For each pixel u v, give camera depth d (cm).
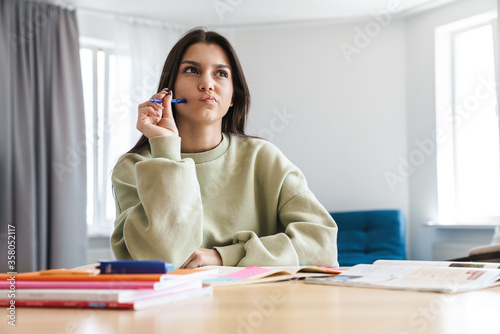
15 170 405
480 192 411
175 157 132
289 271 98
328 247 137
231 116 161
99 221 446
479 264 101
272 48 469
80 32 446
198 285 75
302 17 455
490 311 61
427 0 421
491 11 393
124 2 430
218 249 128
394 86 447
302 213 145
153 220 118
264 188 152
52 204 414
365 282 86
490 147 405
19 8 416
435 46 427
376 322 54
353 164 452
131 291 65
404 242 393
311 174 457
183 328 52
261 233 152
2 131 402
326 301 69
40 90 417
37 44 418
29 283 68
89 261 439
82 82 431
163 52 464
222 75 152
